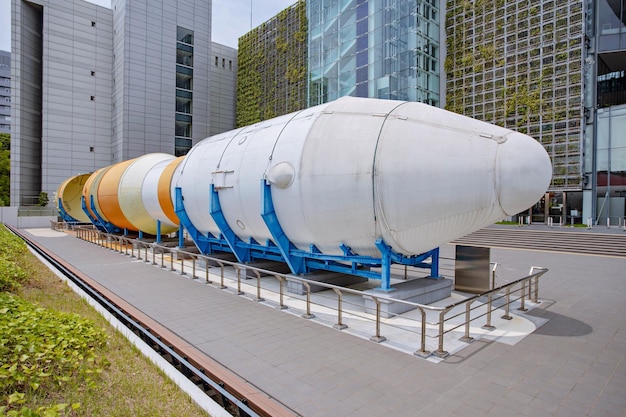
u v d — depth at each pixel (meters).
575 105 26.03
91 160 41.91
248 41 49.62
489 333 6.92
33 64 41.41
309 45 38.25
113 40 42.59
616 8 25.98
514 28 28.34
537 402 4.55
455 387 4.90
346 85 34.28
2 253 11.60
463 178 6.95
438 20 32.28
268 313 8.14
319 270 10.32
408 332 6.96
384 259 7.91
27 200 40.41
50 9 39.31
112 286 10.74
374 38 32.03
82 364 4.86
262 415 4.32
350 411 4.34
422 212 7.20
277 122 10.27
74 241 22.80
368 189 7.44
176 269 13.34
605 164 26.48
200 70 44.94
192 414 4.16
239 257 11.76
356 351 6.09
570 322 7.57
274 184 8.83
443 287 9.12
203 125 45.41
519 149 6.82
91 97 41.78
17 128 39.53
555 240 20.20
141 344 6.19
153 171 17.31
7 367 4.21
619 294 9.93
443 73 32.06
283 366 5.52
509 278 12.23
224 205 10.95
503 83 28.97
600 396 4.69
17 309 6.02
